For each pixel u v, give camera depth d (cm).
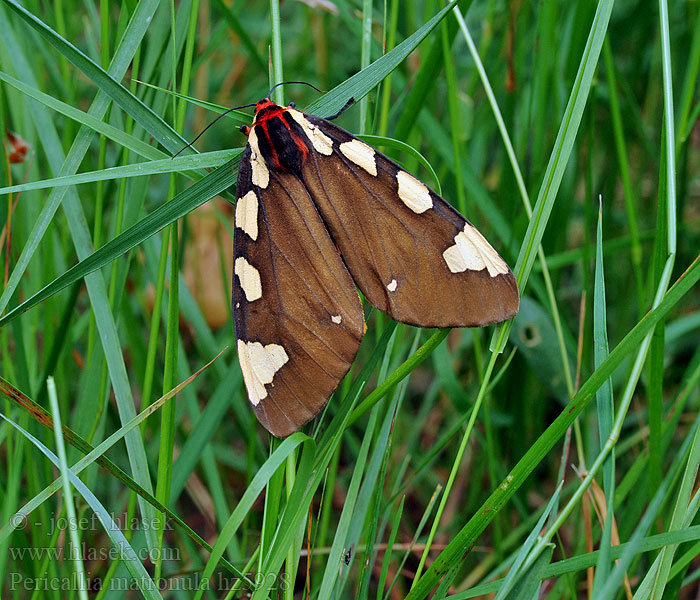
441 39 39
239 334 38
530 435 44
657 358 38
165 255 38
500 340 38
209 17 46
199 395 46
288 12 56
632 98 44
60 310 41
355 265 38
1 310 38
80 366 44
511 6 42
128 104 37
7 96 41
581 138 43
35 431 40
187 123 46
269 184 39
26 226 41
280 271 38
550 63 42
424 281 38
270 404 38
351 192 38
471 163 44
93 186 44
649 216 45
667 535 37
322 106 38
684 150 43
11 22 40
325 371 38
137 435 38
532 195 42
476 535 37
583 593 42
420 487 45
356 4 43
